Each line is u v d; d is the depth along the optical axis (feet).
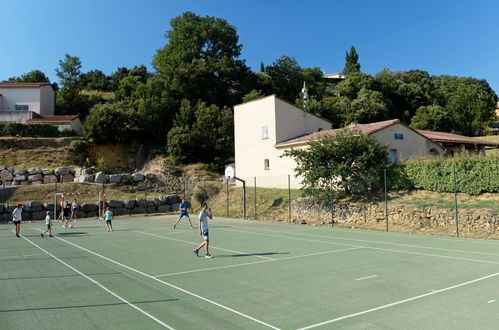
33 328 20.65
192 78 202.59
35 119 171.12
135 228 82.84
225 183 134.62
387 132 104.37
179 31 230.68
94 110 175.63
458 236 58.75
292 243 54.90
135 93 208.54
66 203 111.34
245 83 230.07
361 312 22.82
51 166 148.77
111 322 21.53
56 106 223.10
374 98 246.68
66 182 140.36
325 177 82.33
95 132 161.58
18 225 68.13
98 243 58.39
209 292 28.17
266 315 22.54
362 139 81.82
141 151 174.19
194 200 133.18
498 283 29.60
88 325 21.07
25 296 27.45
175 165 161.27
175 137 163.63
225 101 216.13
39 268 38.42
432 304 24.26
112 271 36.52
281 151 115.44
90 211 116.47
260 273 34.65
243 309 23.82
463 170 69.56
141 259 43.29
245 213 104.32
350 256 43.11
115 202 119.55
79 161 157.48
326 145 83.76
